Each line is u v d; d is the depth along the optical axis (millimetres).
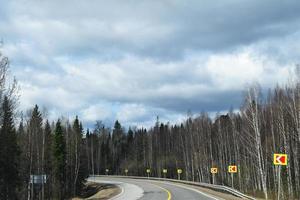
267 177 62344
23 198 61656
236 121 83375
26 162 60375
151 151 125938
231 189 36719
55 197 73688
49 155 73625
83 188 84938
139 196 35812
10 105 26984
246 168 71000
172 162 119812
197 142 94188
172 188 49125
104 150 152500
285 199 46250
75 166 81375
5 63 24906
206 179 89250
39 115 65125
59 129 75688
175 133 128250
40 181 62562
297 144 53625
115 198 34438
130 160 143875
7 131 29797
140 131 152250
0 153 33344
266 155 57781
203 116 96750
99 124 151000
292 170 56094
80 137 86375
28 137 61656
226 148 84688
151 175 125312
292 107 54281
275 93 64250
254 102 54094
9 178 43906
